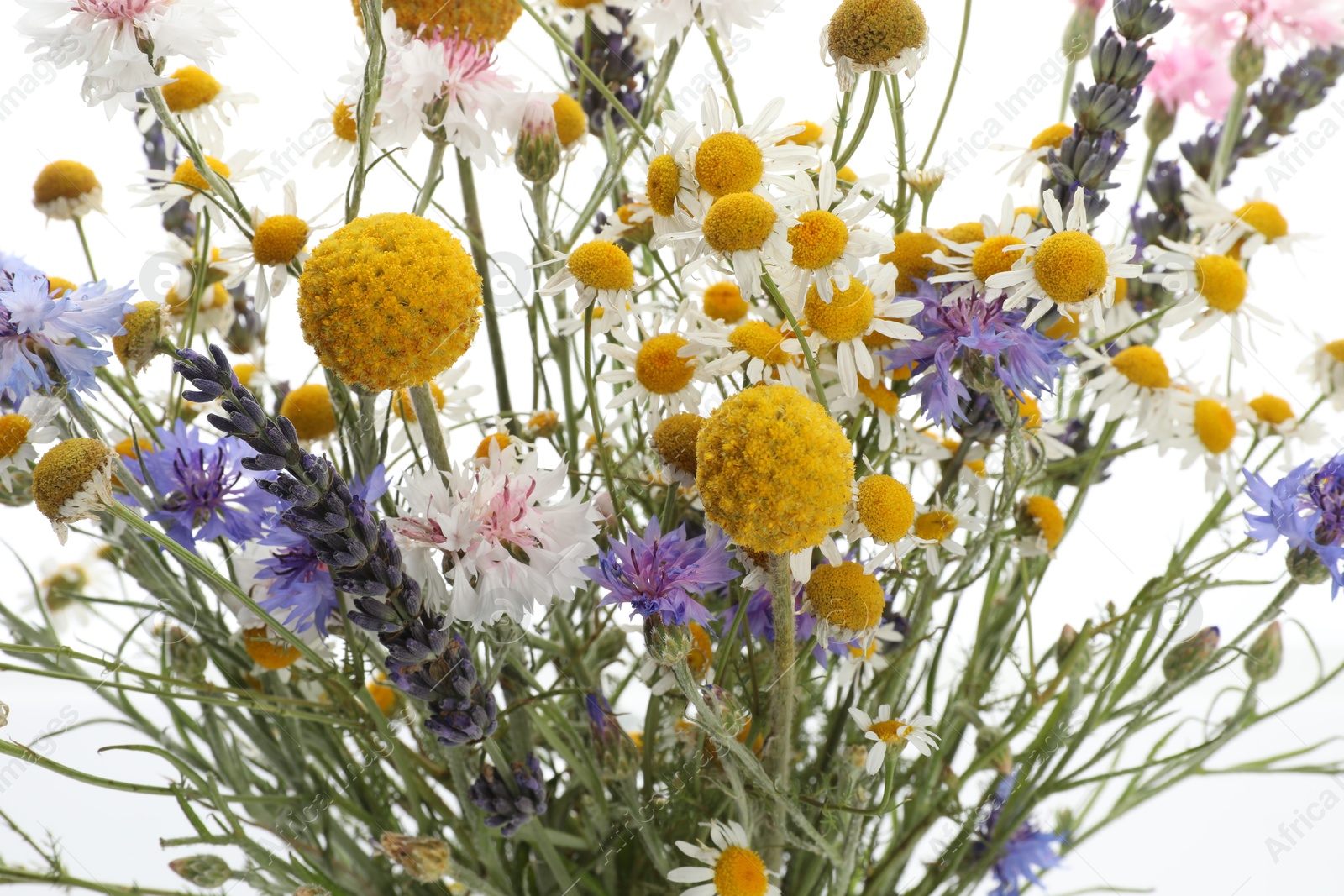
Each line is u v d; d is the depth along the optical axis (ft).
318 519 0.89
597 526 1.07
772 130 0.99
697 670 1.05
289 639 0.99
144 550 1.08
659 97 1.16
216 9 1.07
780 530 0.89
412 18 1.12
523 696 1.12
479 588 0.95
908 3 1.02
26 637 1.15
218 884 1.06
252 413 0.86
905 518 0.99
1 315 1.00
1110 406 1.15
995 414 1.08
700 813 1.15
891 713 1.12
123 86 1.03
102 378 1.14
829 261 0.97
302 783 1.16
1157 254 1.13
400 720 1.09
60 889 1.11
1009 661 1.25
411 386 0.91
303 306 0.89
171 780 1.05
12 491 1.05
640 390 1.08
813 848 1.06
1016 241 1.03
